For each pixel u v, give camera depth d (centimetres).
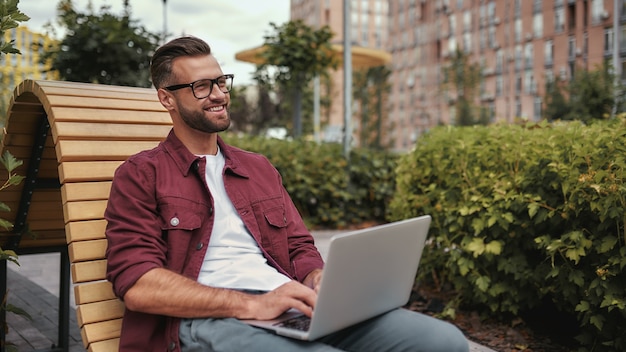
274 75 980
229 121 211
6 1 228
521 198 332
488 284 361
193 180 203
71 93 243
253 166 223
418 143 462
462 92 2277
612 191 278
